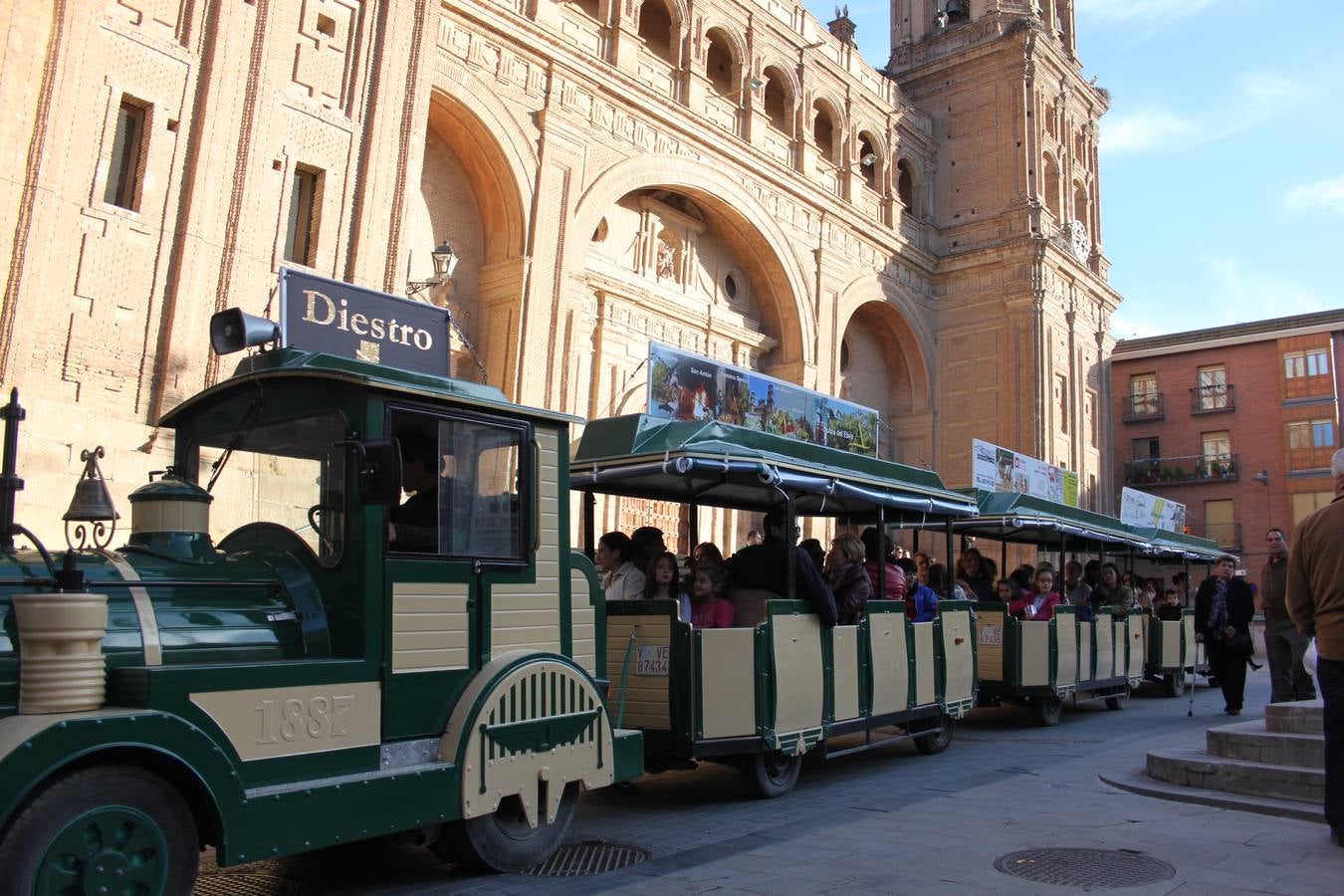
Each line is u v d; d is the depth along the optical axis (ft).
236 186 44.04
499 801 19.02
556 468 21.74
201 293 42.57
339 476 17.94
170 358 41.19
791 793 28.25
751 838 22.26
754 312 90.63
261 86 45.06
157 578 15.99
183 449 20.26
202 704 14.90
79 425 38.17
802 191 88.43
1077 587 53.36
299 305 22.41
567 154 67.05
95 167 39.81
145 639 15.16
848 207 94.22
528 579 20.61
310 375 18.39
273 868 19.89
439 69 59.31
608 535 32.99
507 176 63.57
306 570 18.03
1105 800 26.32
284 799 15.53
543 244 64.59
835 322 92.79
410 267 60.64
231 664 15.49
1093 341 118.73
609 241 76.28
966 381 106.11
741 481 30.01
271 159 45.42
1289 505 133.69
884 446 106.63
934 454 106.11
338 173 48.14
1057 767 32.30
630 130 72.69
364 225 48.57
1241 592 45.93
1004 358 104.01
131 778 13.94
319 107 47.57
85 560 15.89
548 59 65.87
